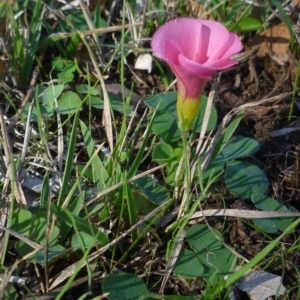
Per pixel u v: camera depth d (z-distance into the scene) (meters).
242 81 0.45
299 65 0.43
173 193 0.38
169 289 0.36
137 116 0.43
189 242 0.37
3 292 0.33
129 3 0.47
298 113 0.44
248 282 0.36
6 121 0.42
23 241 0.35
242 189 0.39
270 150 0.42
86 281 0.36
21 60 0.44
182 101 0.35
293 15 0.47
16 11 0.45
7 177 0.38
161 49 0.33
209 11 0.45
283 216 0.38
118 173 0.37
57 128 0.42
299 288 0.36
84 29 0.47
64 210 0.34
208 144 0.40
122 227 0.37
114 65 0.46
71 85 0.45
